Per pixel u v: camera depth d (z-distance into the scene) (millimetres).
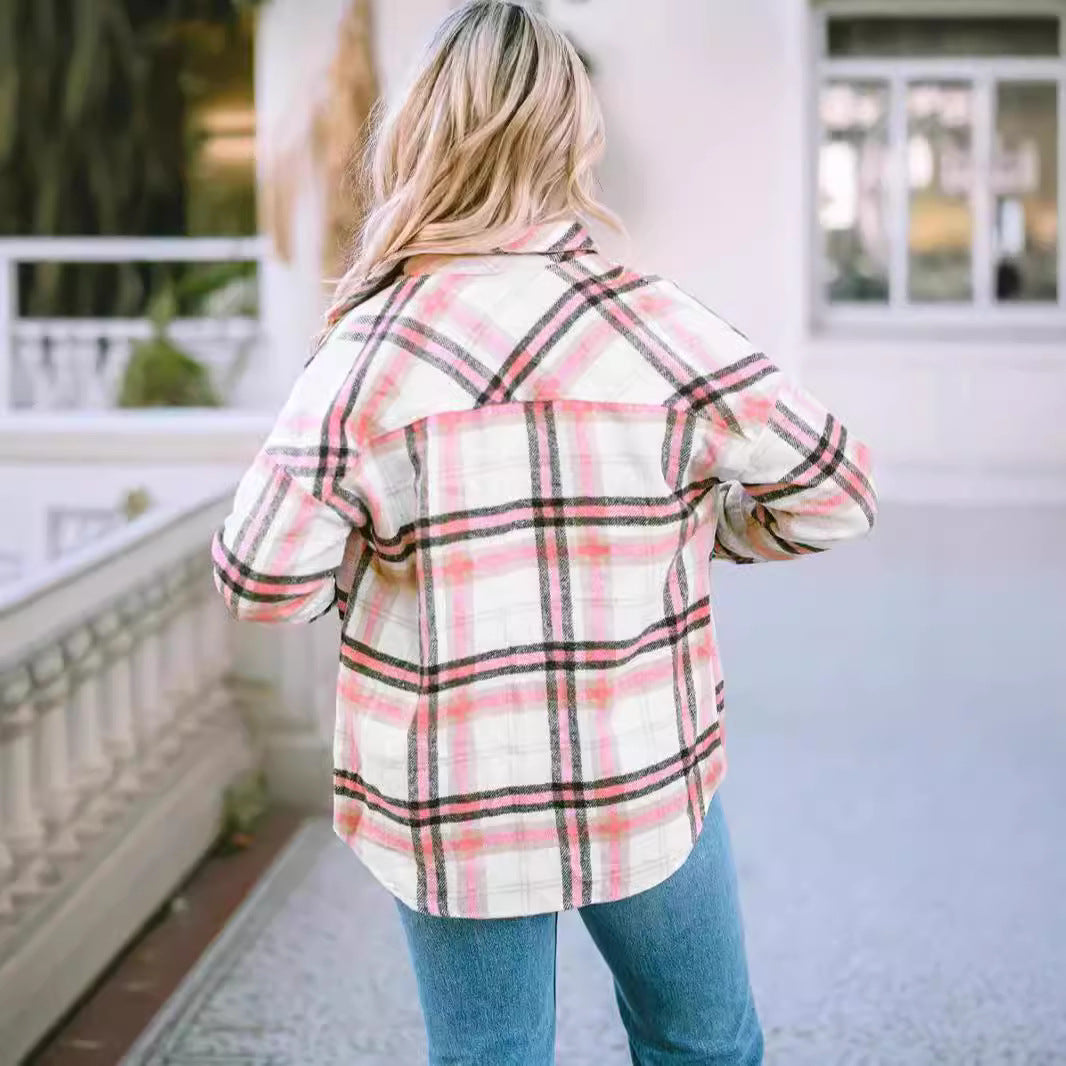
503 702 1340
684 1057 1487
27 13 9078
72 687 2736
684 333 1377
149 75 9195
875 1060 2414
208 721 3527
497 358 1334
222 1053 2463
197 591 3354
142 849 3006
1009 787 3854
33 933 2502
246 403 7504
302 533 1311
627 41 9242
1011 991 2664
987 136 9242
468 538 1329
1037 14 9133
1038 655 5266
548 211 1395
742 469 1374
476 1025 1407
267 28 7094
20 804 2453
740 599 6328
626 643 1352
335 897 3158
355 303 1410
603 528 1337
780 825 3588
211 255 7320
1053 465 8953
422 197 1367
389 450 1324
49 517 4406
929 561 7078
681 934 1436
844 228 9375
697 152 9266
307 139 7059
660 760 1375
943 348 8969
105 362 7738
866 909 3061
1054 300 9352
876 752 4180
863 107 9289
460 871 1351
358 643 1397
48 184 9273
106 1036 2564
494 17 1393
